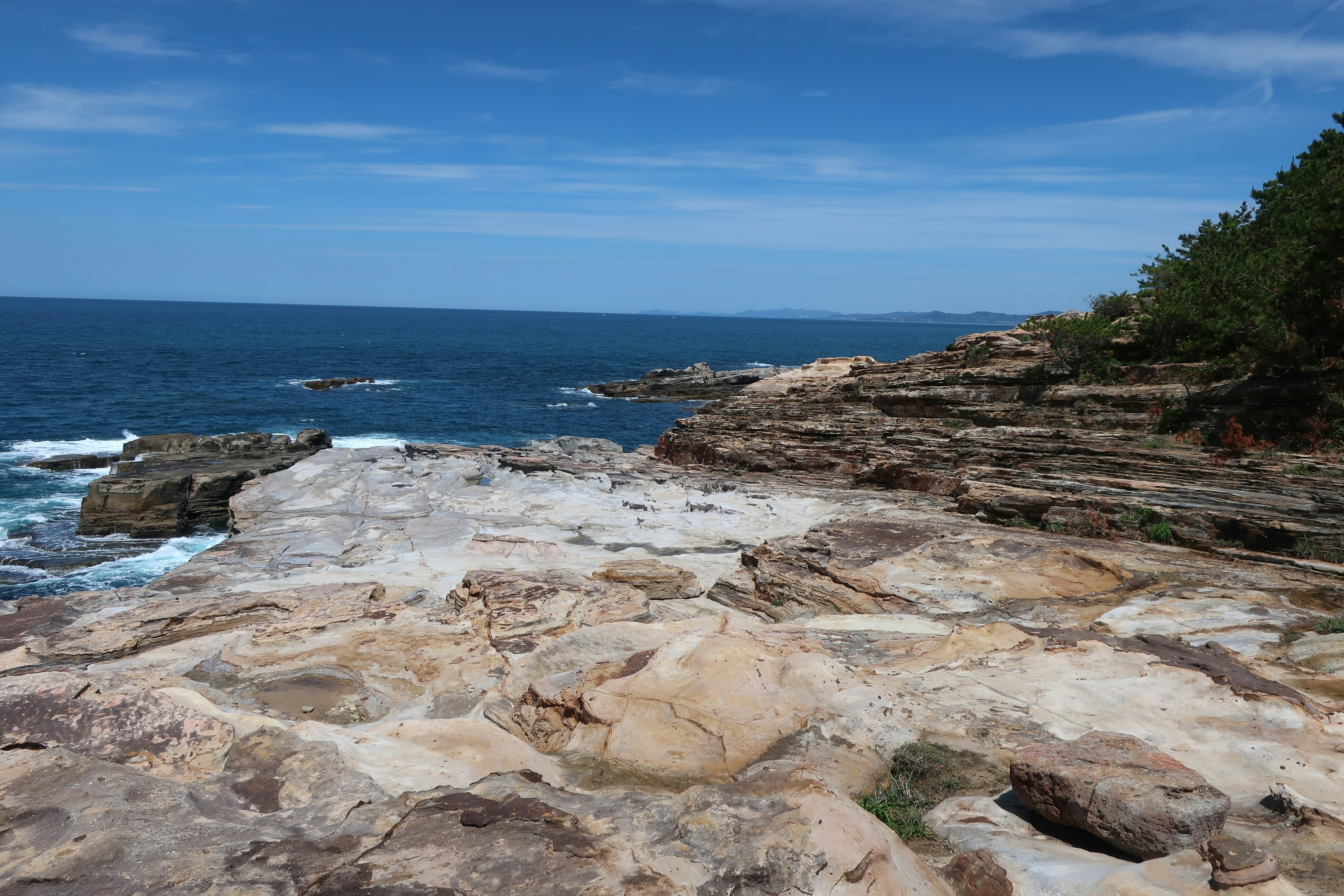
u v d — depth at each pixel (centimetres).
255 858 398
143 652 1133
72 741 561
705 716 714
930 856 514
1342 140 2916
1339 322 2152
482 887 380
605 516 2256
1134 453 2116
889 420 3200
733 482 2825
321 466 2677
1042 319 3450
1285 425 2097
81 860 384
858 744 681
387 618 1250
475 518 2230
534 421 5938
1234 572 1352
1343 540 1421
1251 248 2902
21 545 2528
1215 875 415
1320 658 907
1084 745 573
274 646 1123
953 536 1642
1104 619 1128
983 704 756
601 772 631
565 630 1193
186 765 547
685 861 404
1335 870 460
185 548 2564
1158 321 2695
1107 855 489
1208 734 670
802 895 381
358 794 491
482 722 713
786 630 1126
